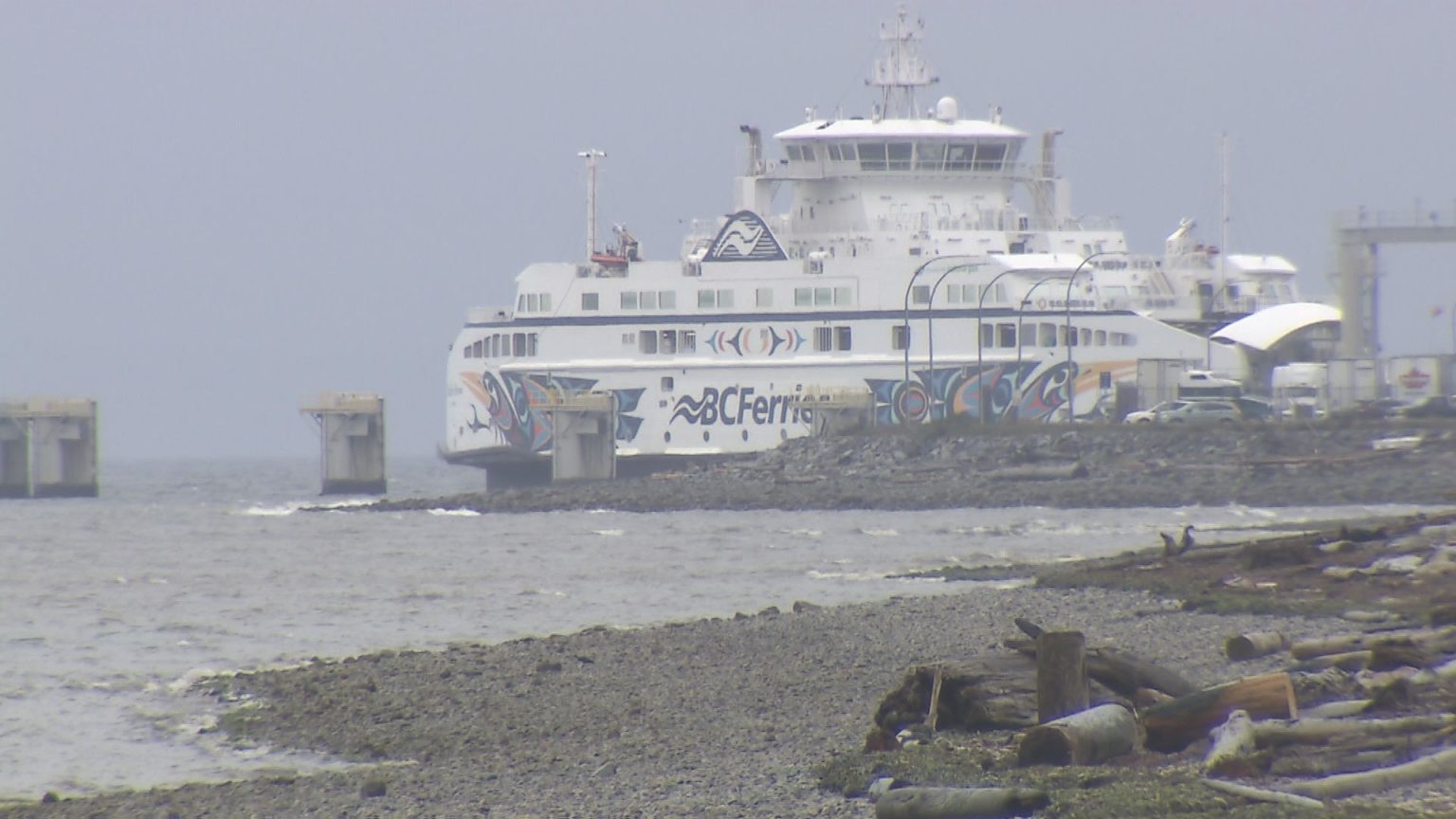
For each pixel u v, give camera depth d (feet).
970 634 499.92
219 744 409.08
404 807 317.42
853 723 377.91
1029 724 323.57
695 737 374.63
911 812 269.64
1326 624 473.67
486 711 419.74
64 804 340.18
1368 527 650.02
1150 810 259.19
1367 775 269.64
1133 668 326.03
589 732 389.39
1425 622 452.35
